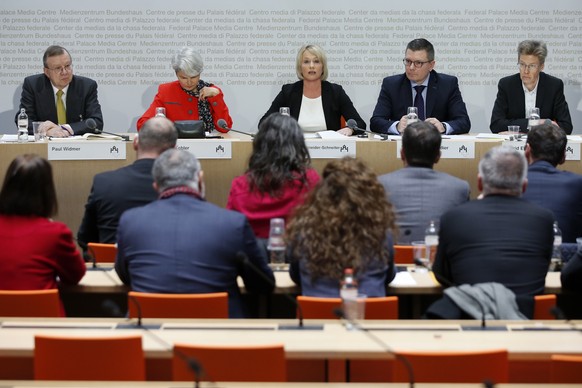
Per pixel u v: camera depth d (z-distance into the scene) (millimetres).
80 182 6840
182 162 4262
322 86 8055
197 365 2715
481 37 9555
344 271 3977
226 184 6875
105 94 9586
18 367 3666
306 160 5121
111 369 3221
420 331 3477
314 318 3795
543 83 8242
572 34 9555
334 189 4059
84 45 9508
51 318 3670
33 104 8039
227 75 9586
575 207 5434
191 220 4121
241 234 4109
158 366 3641
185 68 7621
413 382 2809
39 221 4301
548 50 9586
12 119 9562
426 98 7914
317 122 7988
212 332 3469
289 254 4141
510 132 7242
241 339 3385
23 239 4246
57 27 9477
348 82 9609
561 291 4328
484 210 4188
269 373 3090
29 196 4289
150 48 9516
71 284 4430
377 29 9531
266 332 3469
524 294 4055
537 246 4121
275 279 4371
